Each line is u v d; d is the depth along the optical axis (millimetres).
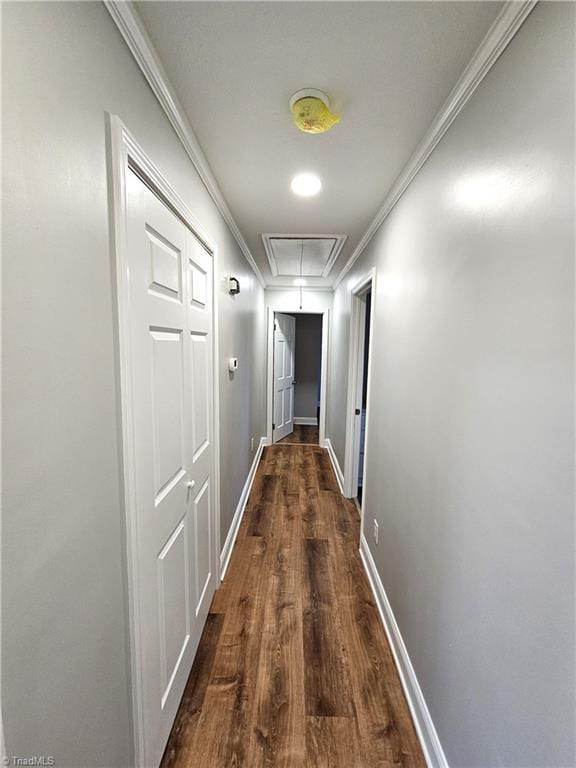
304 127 1145
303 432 5848
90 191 701
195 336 1487
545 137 692
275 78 1032
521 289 763
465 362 1006
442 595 1125
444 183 1177
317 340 6492
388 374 1870
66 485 637
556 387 652
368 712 1326
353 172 1580
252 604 1880
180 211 1221
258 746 1201
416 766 1161
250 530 2686
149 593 1014
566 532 623
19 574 529
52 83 585
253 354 3678
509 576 784
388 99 1105
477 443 933
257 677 1454
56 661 619
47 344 582
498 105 859
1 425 490
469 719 940
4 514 499
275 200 1907
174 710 1256
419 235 1417
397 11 812
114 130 771
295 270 3678
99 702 766
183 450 1326
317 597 1949
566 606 620
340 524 2797
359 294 3037
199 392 1560
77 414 667
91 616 728
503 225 833
